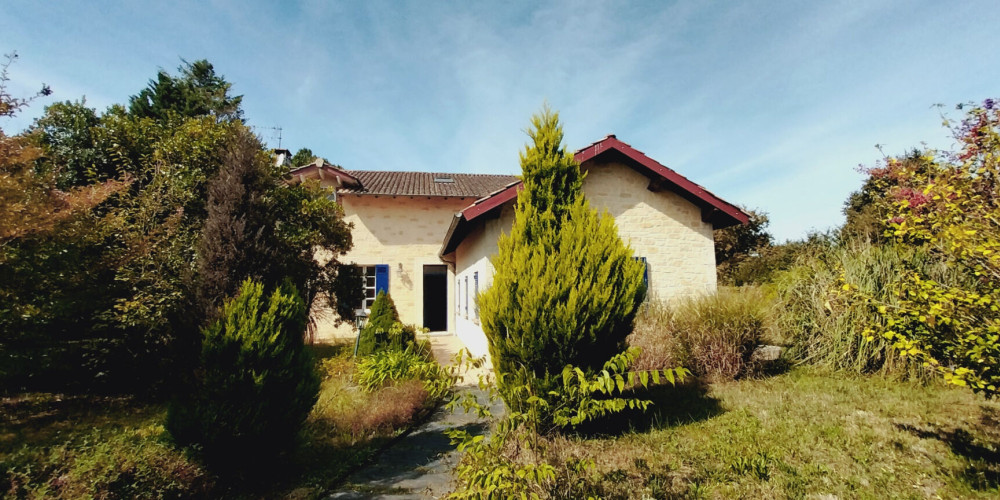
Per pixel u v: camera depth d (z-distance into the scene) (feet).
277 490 12.35
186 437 11.98
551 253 15.72
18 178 15.75
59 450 11.18
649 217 32.60
